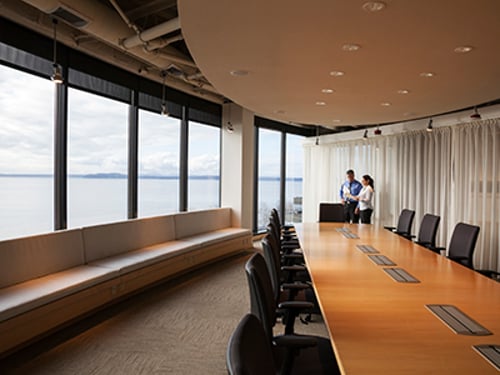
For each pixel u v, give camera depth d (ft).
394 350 5.25
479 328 6.01
